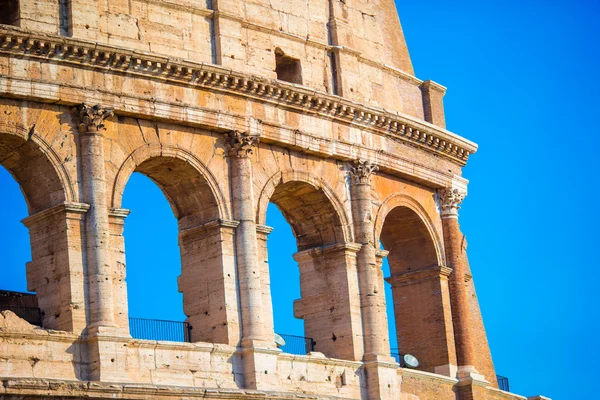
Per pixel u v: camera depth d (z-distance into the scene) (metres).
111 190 74.25
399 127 89.38
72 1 74.38
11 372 68.62
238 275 78.44
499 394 94.81
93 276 72.19
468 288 97.88
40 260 73.38
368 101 88.94
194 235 79.31
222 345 76.38
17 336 69.19
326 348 84.56
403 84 94.00
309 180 83.50
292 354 79.56
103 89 74.19
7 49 71.12
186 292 79.25
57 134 72.94
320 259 85.56
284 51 84.44
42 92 72.00
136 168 78.31
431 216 92.69
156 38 77.88
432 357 91.44
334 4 88.56
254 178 80.62
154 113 75.94
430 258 92.62
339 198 85.19
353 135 86.44
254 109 80.81
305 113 83.69
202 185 78.62
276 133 81.50
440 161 93.81
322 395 79.81
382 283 86.38
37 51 72.00
